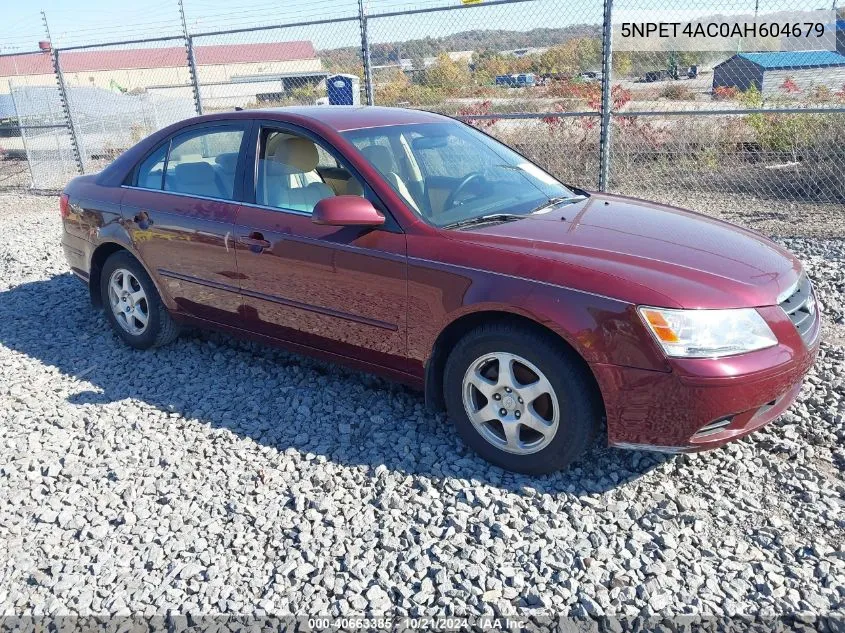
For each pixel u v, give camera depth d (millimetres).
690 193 9281
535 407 3234
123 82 37188
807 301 3346
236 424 3930
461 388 3402
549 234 3416
